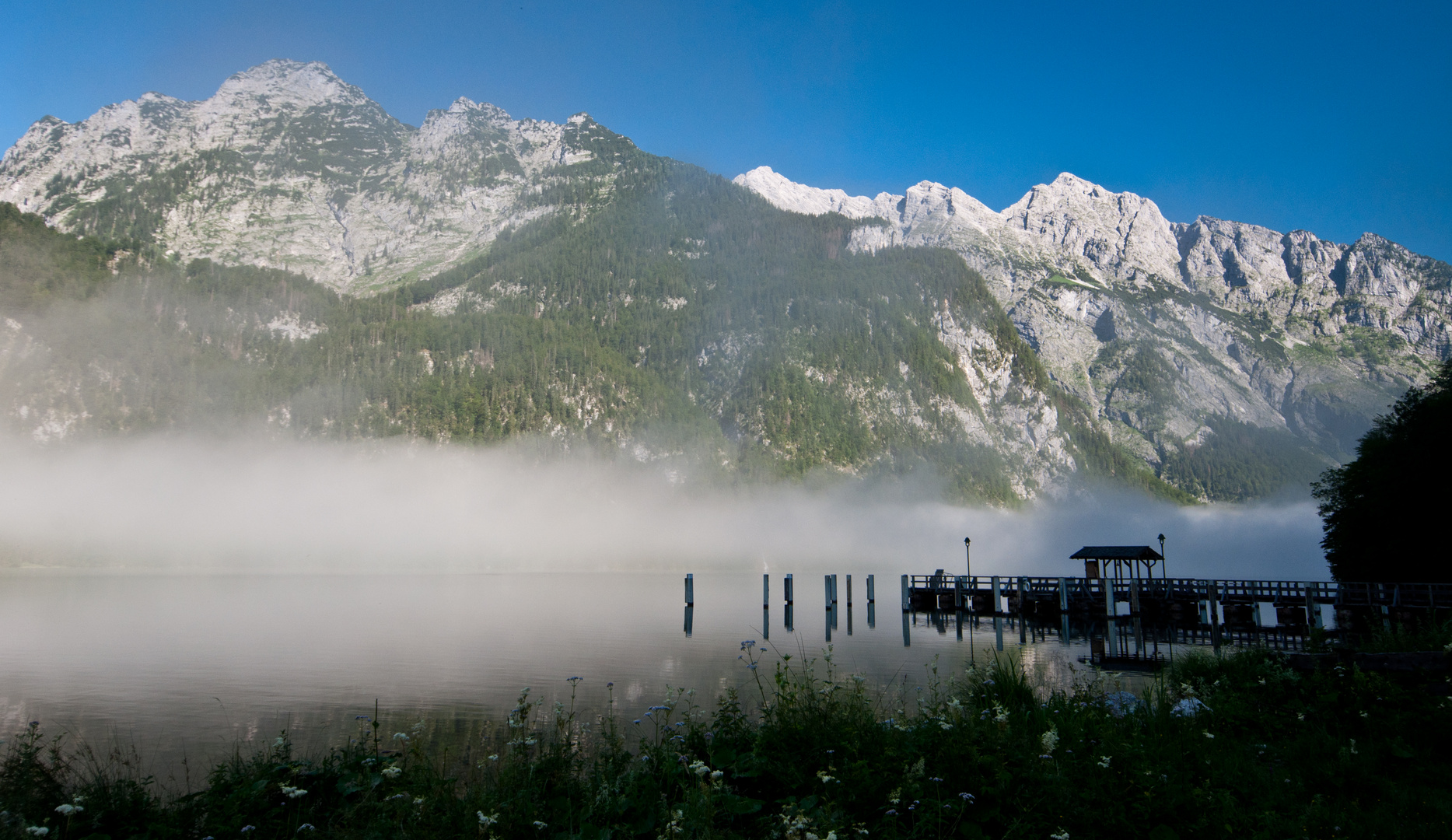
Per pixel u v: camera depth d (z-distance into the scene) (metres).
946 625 67.06
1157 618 57.97
